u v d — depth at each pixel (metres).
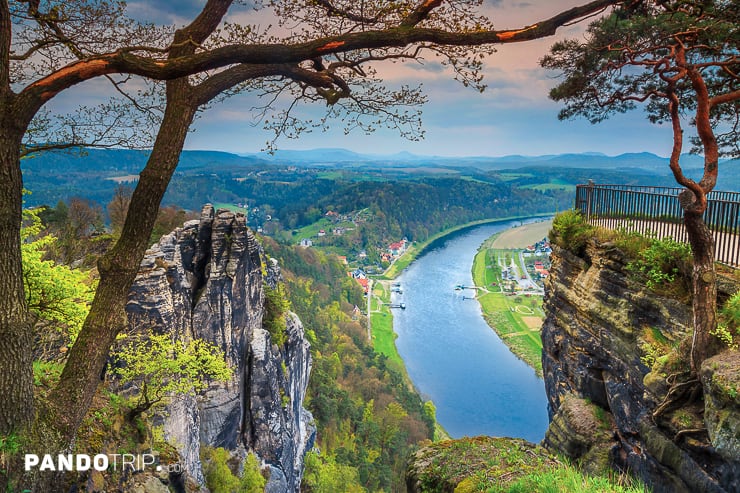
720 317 11.67
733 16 11.87
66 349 16.31
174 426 24.97
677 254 13.09
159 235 35.50
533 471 11.80
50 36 8.73
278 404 39.00
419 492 13.43
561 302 18.53
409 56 8.54
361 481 68.19
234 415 34.22
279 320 46.94
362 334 123.62
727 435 9.98
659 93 13.62
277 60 7.16
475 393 97.88
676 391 11.70
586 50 13.55
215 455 31.97
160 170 8.20
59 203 49.59
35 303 13.57
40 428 7.31
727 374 10.18
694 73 11.85
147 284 24.75
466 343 124.69
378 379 98.00
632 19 12.32
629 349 14.16
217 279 33.47
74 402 7.81
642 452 13.21
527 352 118.19
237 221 35.62
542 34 7.47
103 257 8.42
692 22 12.13
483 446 14.43
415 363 112.88
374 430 80.00
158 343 18.75
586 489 9.38
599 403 16.19
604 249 15.70
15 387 6.97
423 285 183.88
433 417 87.62
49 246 26.31
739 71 14.85
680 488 11.45
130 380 18.27
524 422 87.31
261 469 36.38
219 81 8.48
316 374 83.75
